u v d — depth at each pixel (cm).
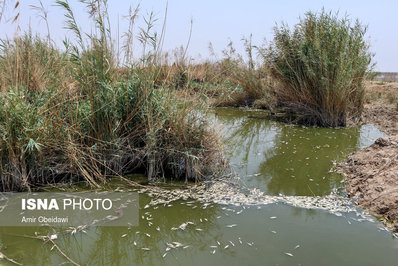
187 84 537
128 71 517
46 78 569
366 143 704
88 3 455
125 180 484
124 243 338
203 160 495
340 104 866
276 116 1027
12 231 353
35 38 669
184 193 446
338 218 379
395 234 343
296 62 919
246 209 404
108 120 481
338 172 527
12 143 430
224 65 1177
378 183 427
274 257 310
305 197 436
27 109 444
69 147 452
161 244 336
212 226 366
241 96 1188
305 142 718
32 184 454
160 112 488
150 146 477
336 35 875
